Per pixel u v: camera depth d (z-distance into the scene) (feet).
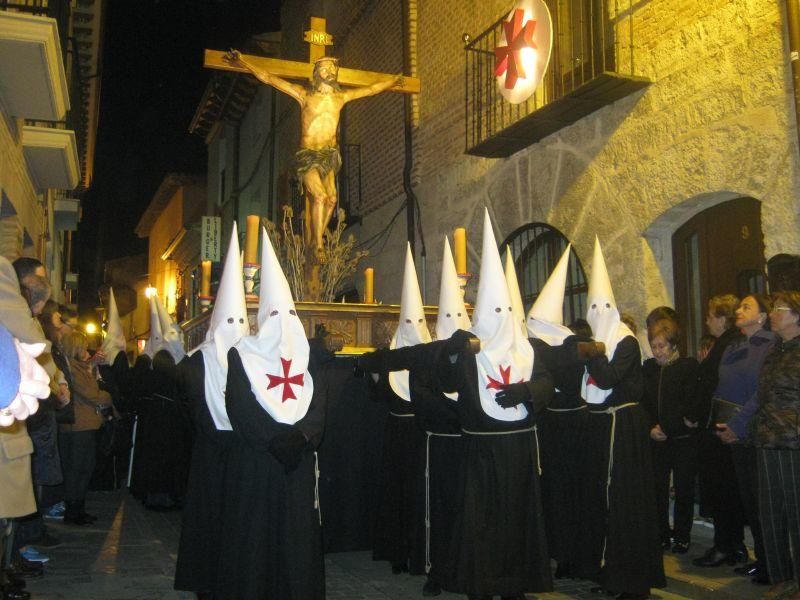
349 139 46.78
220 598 13.35
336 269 25.03
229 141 78.38
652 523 16.43
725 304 18.45
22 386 6.95
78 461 23.68
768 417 14.39
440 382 15.84
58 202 49.08
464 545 14.99
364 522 20.31
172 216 101.14
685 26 21.76
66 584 16.83
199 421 15.21
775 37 19.12
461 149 33.86
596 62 26.20
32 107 25.21
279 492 13.56
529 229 29.22
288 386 13.62
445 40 35.68
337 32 49.57
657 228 23.11
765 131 19.27
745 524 20.06
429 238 36.45
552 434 17.72
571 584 17.74
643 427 16.92
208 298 24.23
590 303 17.72
